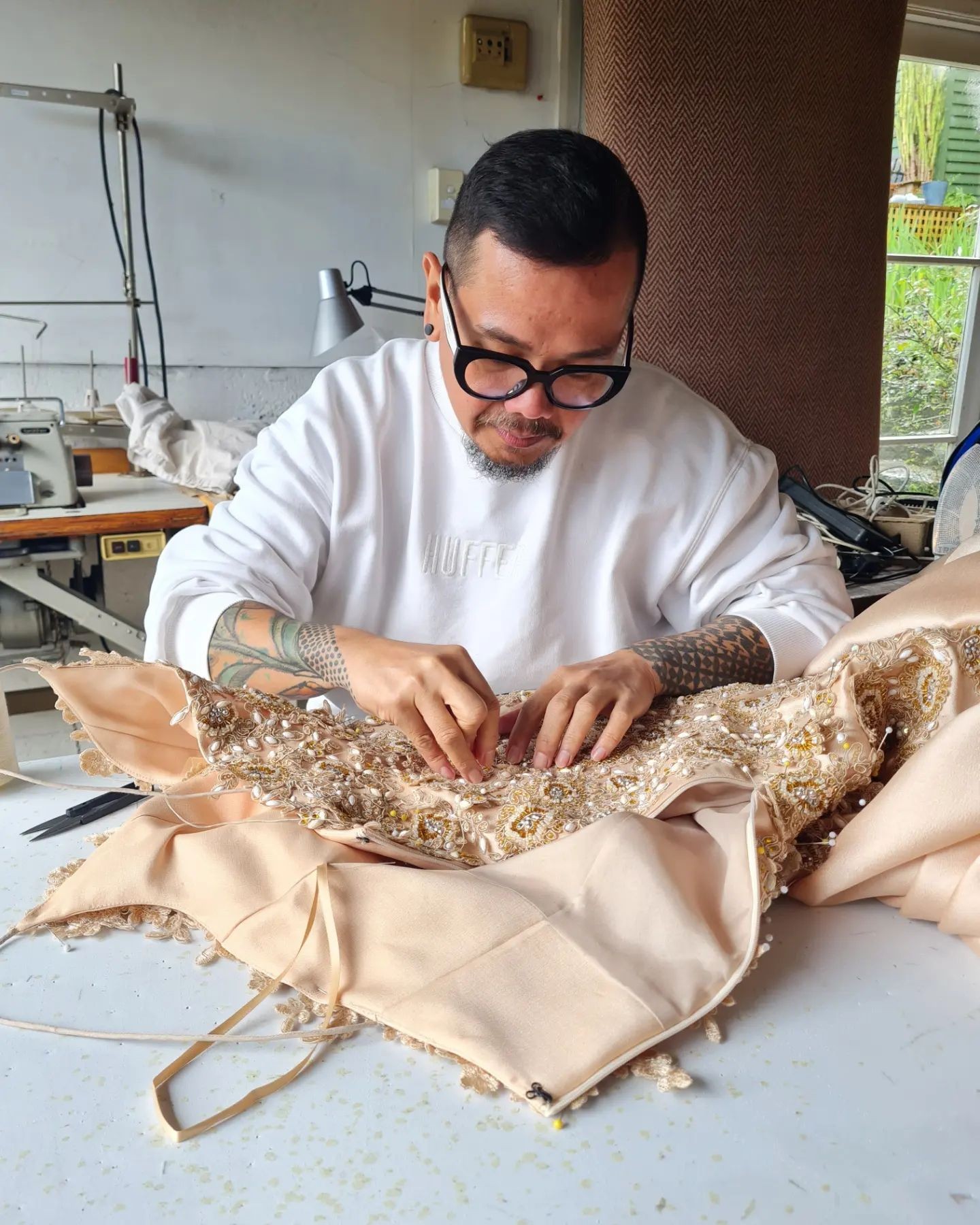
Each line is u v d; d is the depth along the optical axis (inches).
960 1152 18.7
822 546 47.1
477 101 112.7
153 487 97.6
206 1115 19.5
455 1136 19.0
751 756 28.0
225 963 24.3
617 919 22.8
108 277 103.1
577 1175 18.0
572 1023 20.5
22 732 90.7
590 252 30.6
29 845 29.8
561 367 33.3
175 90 100.8
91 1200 17.5
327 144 108.0
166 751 30.2
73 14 95.5
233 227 106.7
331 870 24.4
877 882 26.0
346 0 104.5
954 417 135.7
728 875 24.3
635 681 34.4
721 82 71.0
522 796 28.4
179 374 108.4
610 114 71.2
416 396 43.0
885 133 78.8
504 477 40.9
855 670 27.3
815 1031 22.0
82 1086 20.2
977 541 33.9
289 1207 17.3
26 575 83.9
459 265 33.1
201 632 37.8
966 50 120.6
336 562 44.2
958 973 24.1
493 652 44.8
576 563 44.7
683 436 45.7
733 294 75.8
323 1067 20.8
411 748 31.7
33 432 83.0
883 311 83.9
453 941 22.5
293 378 113.7
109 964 24.2
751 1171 18.2
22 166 97.0
